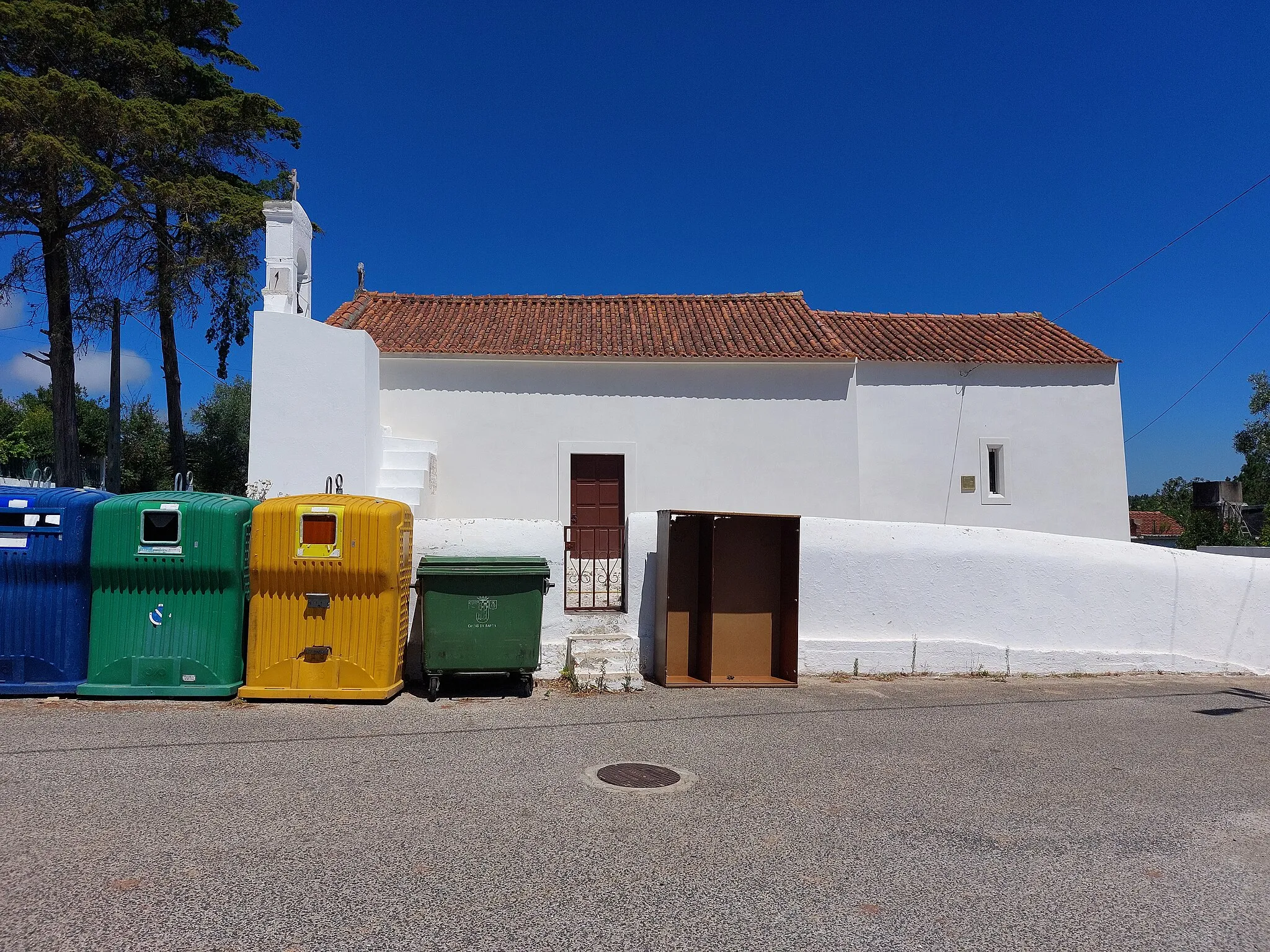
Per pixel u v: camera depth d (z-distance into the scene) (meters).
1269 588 10.60
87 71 18.61
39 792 5.06
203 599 7.46
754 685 8.86
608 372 13.52
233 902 3.74
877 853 4.57
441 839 4.54
